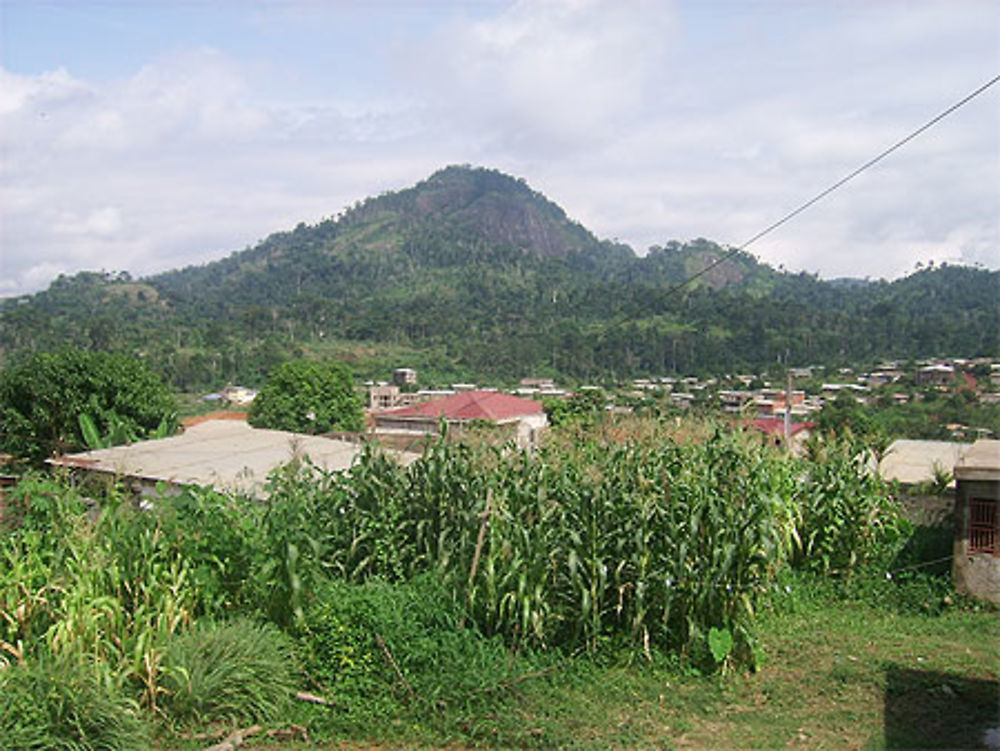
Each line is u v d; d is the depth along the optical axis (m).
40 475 7.91
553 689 5.68
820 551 8.70
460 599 6.30
